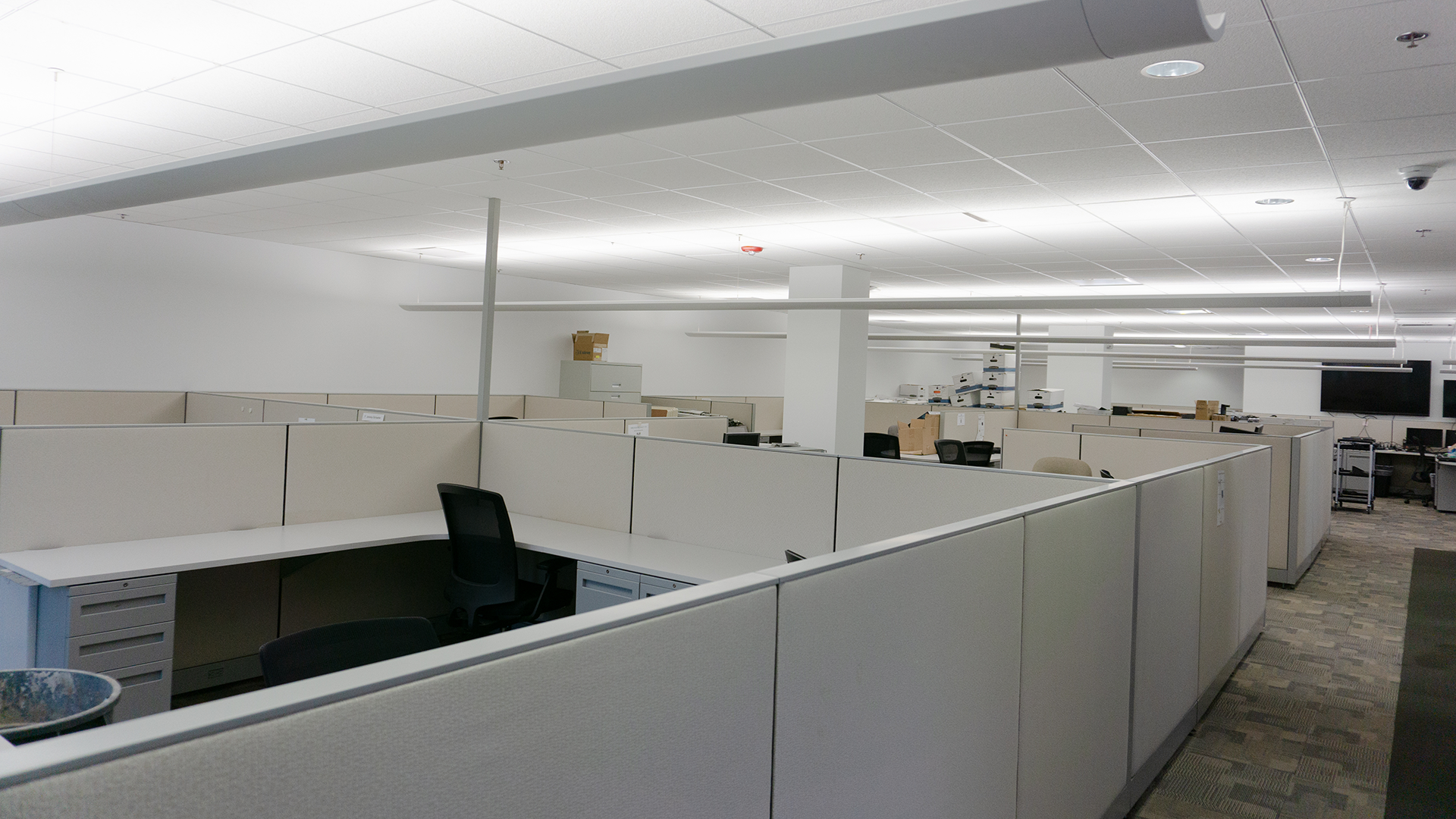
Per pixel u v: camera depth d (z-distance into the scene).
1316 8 2.54
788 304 4.14
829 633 1.20
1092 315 11.39
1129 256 7.01
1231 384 18.31
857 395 8.13
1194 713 3.18
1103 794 2.29
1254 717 3.33
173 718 0.60
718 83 1.42
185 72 3.56
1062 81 3.18
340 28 3.07
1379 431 12.25
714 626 1.01
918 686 1.41
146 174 2.29
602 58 3.29
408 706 0.72
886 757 1.33
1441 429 11.10
